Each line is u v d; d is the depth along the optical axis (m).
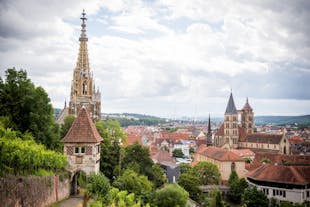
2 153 55.84
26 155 59.97
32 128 86.62
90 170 80.75
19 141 66.31
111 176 104.12
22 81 87.38
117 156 108.75
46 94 93.75
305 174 122.12
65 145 80.44
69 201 71.62
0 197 46.19
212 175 148.62
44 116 90.38
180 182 127.56
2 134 67.44
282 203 108.94
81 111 84.31
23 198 53.06
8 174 53.91
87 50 179.38
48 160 69.38
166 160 184.88
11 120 82.06
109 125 130.25
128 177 91.06
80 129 82.06
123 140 133.38
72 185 80.12
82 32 179.25
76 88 176.12
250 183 132.00
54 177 68.88
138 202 78.94
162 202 86.94
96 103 183.25
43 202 62.06
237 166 171.62
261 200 114.69
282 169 124.00
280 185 120.44
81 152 80.75
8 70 86.25
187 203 101.50
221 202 116.31
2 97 84.38
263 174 126.00
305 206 107.19
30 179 56.78
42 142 89.81
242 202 120.75
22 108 85.81
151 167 121.88
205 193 135.00
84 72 176.75
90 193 66.94
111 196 70.25
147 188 93.62
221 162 170.25
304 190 117.56
